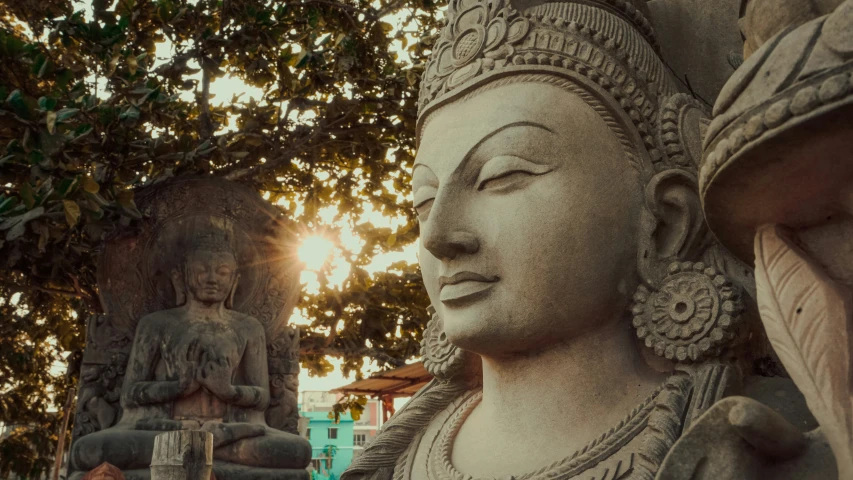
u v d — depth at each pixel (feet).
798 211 4.57
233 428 18.67
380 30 23.72
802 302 4.38
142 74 20.08
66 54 20.45
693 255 6.42
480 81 6.77
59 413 28.48
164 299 21.03
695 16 7.84
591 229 6.17
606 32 6.77
